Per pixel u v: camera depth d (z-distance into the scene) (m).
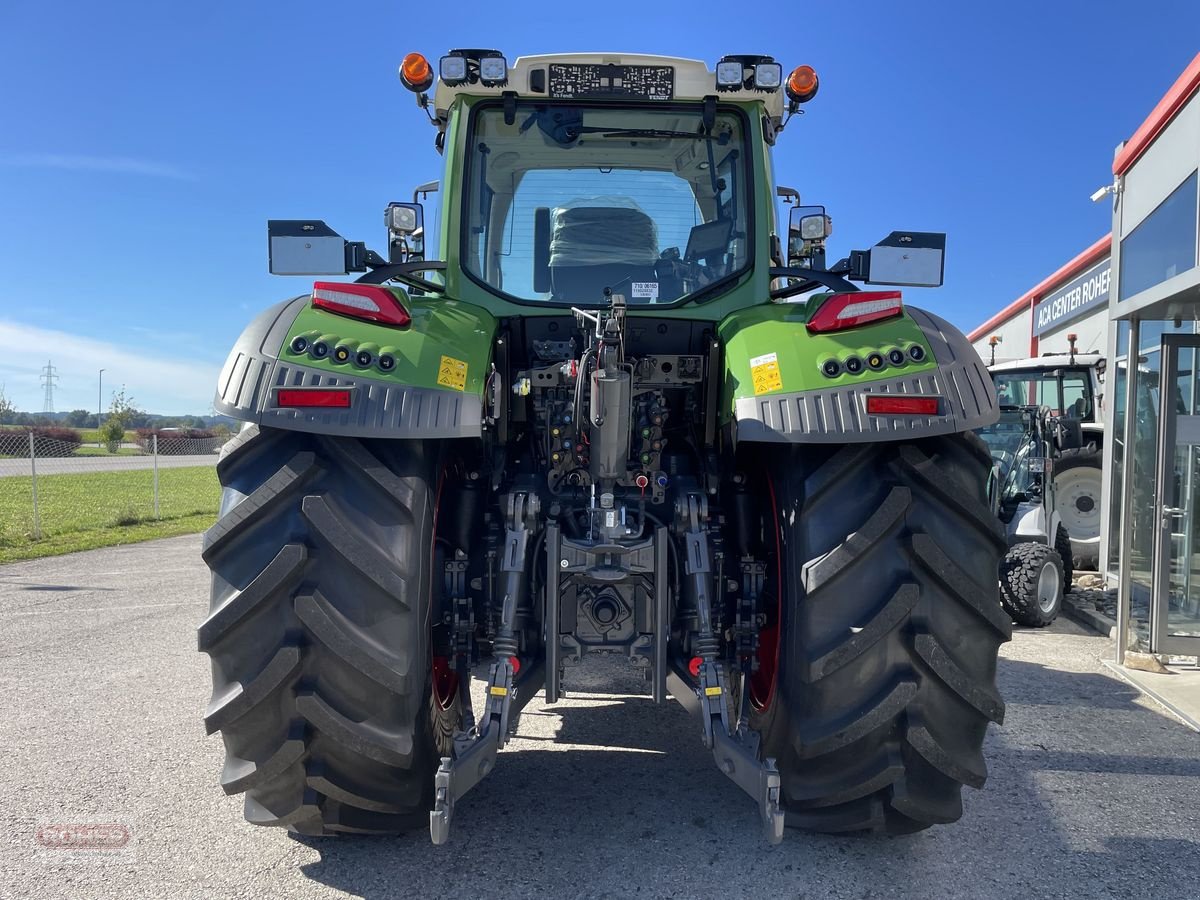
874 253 2.78
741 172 3.17
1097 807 3.04
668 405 3.21
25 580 8.34
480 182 3.17
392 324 2.38
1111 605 7.25
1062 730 3.94
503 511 2.71
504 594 2.57
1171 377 5.33
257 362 2.26
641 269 3.14
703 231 3.17
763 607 2.78
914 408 2.26
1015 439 8.26
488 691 2.46
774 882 2.47
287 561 2.14
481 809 2.95
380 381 2.25
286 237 2.76
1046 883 2.49
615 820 2.87
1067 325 14.52
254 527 2.22
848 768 2.38
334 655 2.18
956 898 2.40
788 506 2.41
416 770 2.35
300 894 2.41
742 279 3.06
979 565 2.33
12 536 11.69
